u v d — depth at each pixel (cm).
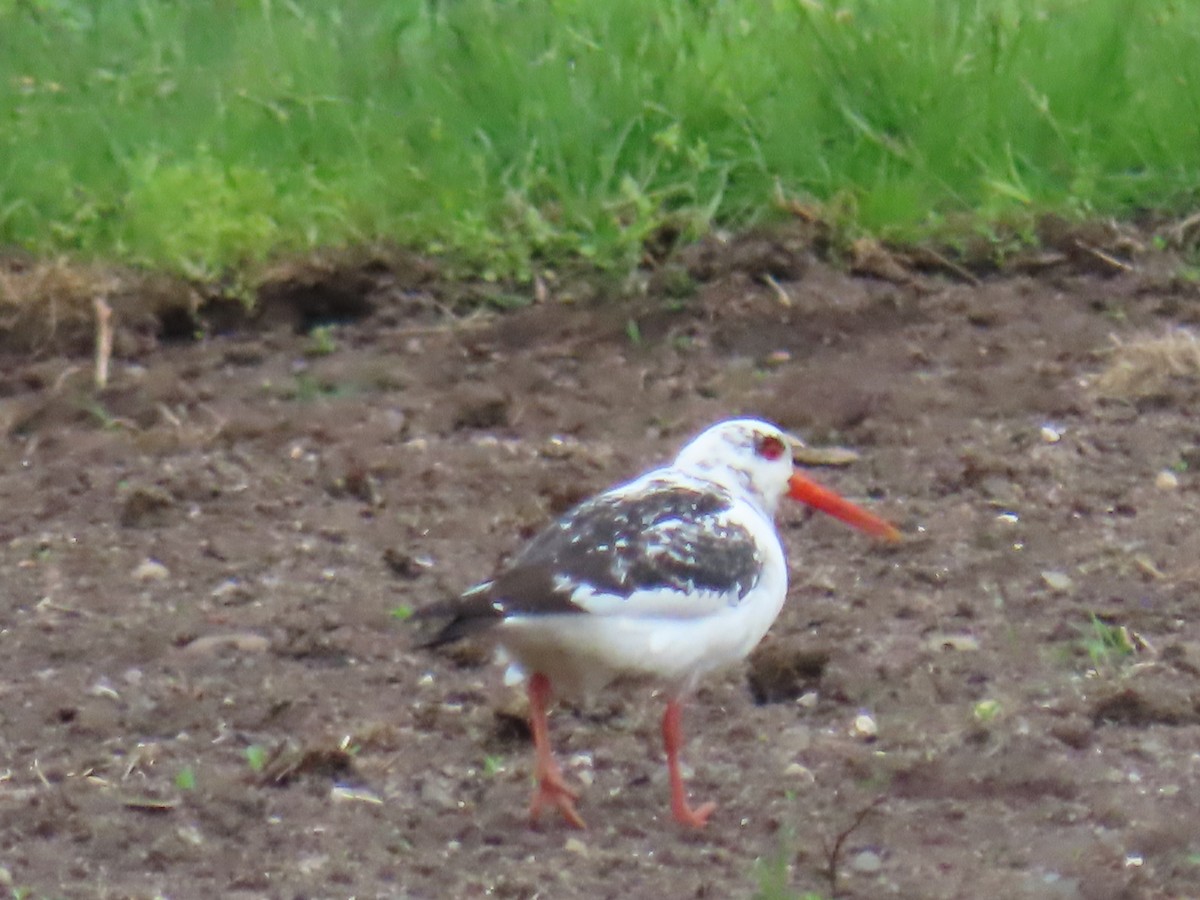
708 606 862
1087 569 1122
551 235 1511
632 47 1641
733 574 870
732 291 1468
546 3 1711
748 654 1026
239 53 1703
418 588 1124
